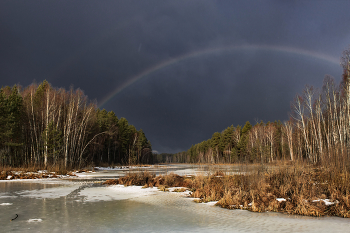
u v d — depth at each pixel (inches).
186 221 347.3
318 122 1514.5
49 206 443.2
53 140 1401.3
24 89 1930.4
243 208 435.2
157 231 299.6
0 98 1332.4
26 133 1599.4
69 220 345.7
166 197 554.3
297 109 1678.2
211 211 414.9
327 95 1417.3
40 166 1352.1
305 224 333.4
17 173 1105.4
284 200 459.8
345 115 1280.8
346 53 1165.1
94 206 448.1
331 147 646.5
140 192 627.2
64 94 1704.0
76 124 1755.7
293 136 1966.0
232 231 301.7
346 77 1153.4
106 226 317.7
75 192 617.9
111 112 3031.5
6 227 307.9
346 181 495.5
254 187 525.0
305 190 483.5
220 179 691.4
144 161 4057.6
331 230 306.5
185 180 765.3
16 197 540.7
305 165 665.6
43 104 1571.1
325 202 434.6
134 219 356.5
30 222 333.4
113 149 2987.2
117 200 512.1
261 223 338.3
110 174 1277.1
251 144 2293.3
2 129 1243.2
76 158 1838.1
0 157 1280.8
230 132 3486.7
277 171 601.9
